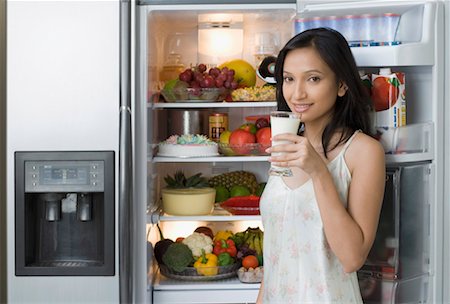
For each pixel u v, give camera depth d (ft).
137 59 7.61
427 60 7.21
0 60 8.11
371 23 7.37
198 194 8.41
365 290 7.25
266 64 8.47
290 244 5.75
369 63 7.13
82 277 7.54
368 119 5.91
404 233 7.18
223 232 9.03
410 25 7.45
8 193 7.50
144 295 7.72
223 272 8.38
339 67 5.57
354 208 5.48
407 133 7.12
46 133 7.51
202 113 9.24
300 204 5.66
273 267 5.92
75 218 7.73
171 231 9.42
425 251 7.34
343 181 5.62
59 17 7.52
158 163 9.03
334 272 5.68
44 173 7.48
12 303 7.55
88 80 7.50
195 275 8.30
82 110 7.50
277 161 5.24
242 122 9.37
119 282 7.36
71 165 7.49
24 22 7.52
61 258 7.77
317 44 5.54
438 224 7.34
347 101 5.79
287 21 8.63
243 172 9.30
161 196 9.34
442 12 7.25
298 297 5.72
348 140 5.67
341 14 7.34
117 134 7.48
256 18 8.50
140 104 7.63
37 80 7.52
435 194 7.32
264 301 6.07
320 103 5.59
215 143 8.44
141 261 7.71
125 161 7.32
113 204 7.46
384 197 7.14
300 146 5.17
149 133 7.84
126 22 7.38
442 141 7.36
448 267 7.35
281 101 6.14
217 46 9.12
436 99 7.31
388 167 7.14
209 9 7.73
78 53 7.52
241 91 8.38
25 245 7.55
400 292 7.20
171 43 9.22
